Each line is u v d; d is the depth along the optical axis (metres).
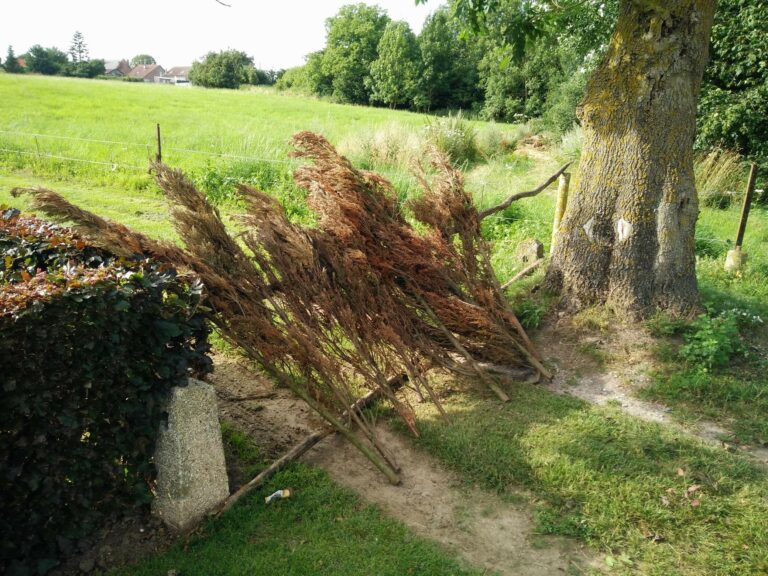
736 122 12.88
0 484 2.91
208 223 4.59
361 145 14.73
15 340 2.81
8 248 4.02
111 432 3.29
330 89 60.66
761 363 5.54
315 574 3.34
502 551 3.60
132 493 3.49
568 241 6.36
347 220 5.33
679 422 4.89
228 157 13.08
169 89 43.16
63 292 2.98
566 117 21.06
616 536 3.67
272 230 4.96
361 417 4.89
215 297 4.35
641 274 5.98
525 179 14.40
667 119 5.75
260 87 64.88
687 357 5.50
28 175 12.90
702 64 5.79
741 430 4.78
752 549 3.53
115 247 3.98
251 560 3.41
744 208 8.11
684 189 5.88
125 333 3.27
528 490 4.11
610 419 4.85
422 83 49.97
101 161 13.62
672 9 5.57
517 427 4.72
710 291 6.90
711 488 4.04
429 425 4.79
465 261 5.91
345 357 4.84
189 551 3.49
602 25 11.87
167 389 3.49
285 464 4.25
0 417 2.85
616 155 5.96
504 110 41.06
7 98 26.69
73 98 29.36
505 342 5.63
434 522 3.84
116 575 3.28
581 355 5.84
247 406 5.03
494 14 7.85
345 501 3.97
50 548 3.18
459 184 6.18
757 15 12.48
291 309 4.73
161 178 4.72
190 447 3.56
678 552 3.54
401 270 5.60
